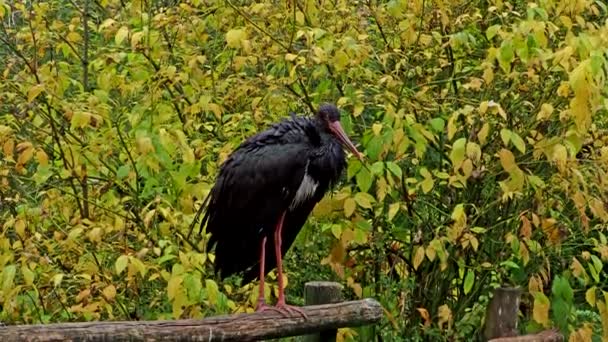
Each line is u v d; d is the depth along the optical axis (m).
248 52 5.20
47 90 5.20
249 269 4.64
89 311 4.91
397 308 5.82
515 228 5.62
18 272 5.08
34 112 5.36
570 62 4.97
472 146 4.81
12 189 5.66
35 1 6.01
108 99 5.46
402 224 5.88
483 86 5.56
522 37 4.88
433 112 5.61
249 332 3.93
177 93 5.68
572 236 5.73
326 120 4.45
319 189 4.47
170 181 5.33
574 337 5.24
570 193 5.20
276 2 5.71
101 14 6.74
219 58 5.90
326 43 5.14
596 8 5.51
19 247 5.09
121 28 5.25
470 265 5.88
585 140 5.36
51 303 5.22
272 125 4.54
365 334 5.65
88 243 5.28
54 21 5.91
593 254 5.98
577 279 6.02
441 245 5.23
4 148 4.93
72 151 5.27
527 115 5.68
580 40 4.80
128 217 5.27
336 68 5.26
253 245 4.36
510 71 5.39
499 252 5.82
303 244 5.45
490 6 5.66
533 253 5.53
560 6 5.17
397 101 5.36
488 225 5.83
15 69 6.07
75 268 5.20
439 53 5.80
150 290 5.52
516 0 5.94
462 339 5.83
